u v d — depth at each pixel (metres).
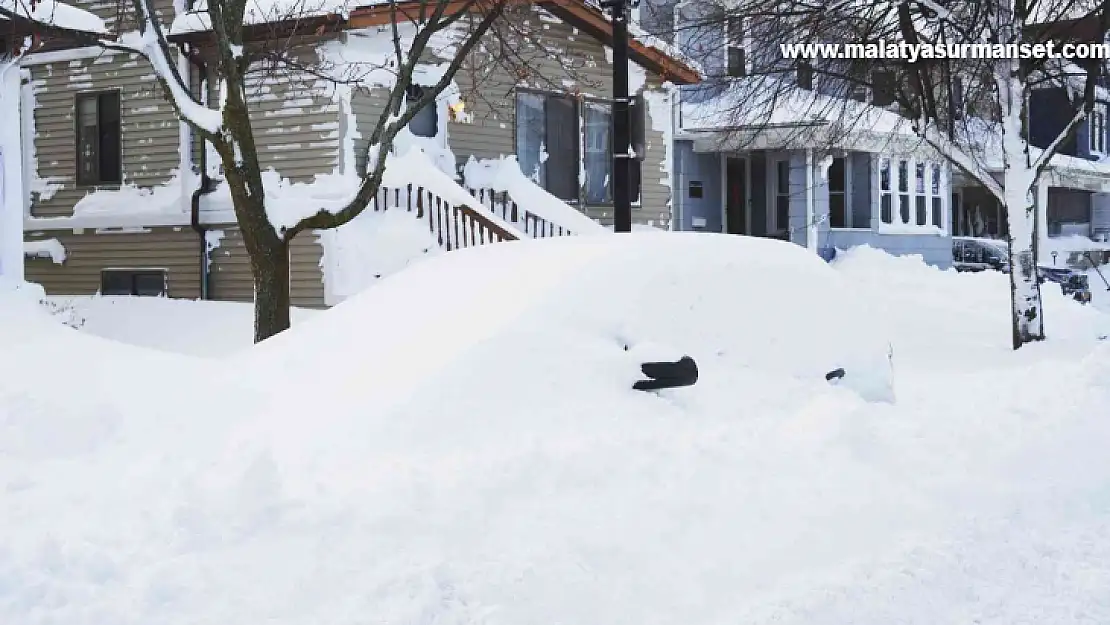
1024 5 17.81
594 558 5.83
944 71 20.73
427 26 12.59
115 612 4.90
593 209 22.44
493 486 6.25
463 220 17.91
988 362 16.17
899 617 5.55
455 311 7.73
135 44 11.94
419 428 6.69
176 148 20.58
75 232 21.72
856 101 23.72
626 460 6.78
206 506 5.84
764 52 22.91
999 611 5.73
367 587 5.25
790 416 7.91
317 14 17.81
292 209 18.53
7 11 12.55
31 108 22.09
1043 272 31.03
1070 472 8.36
